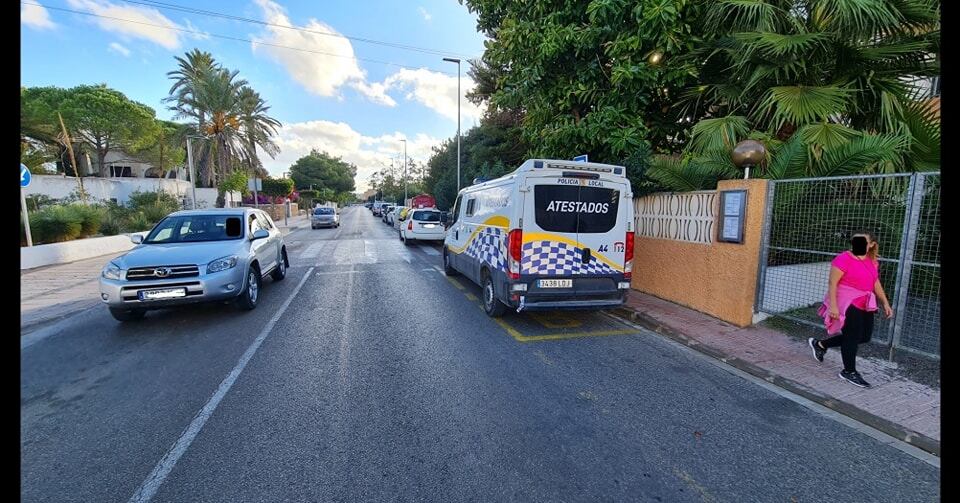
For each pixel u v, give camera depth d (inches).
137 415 140.6
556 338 222.8
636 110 327.9
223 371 176.6
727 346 201.8
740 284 229.6
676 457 118.0
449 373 175.5
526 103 401.4
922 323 193.6
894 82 255.4
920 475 111.0
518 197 225.3
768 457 118.7
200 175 1294.3
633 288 325.1
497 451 120.1
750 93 296.5
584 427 133.6
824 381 163.0
